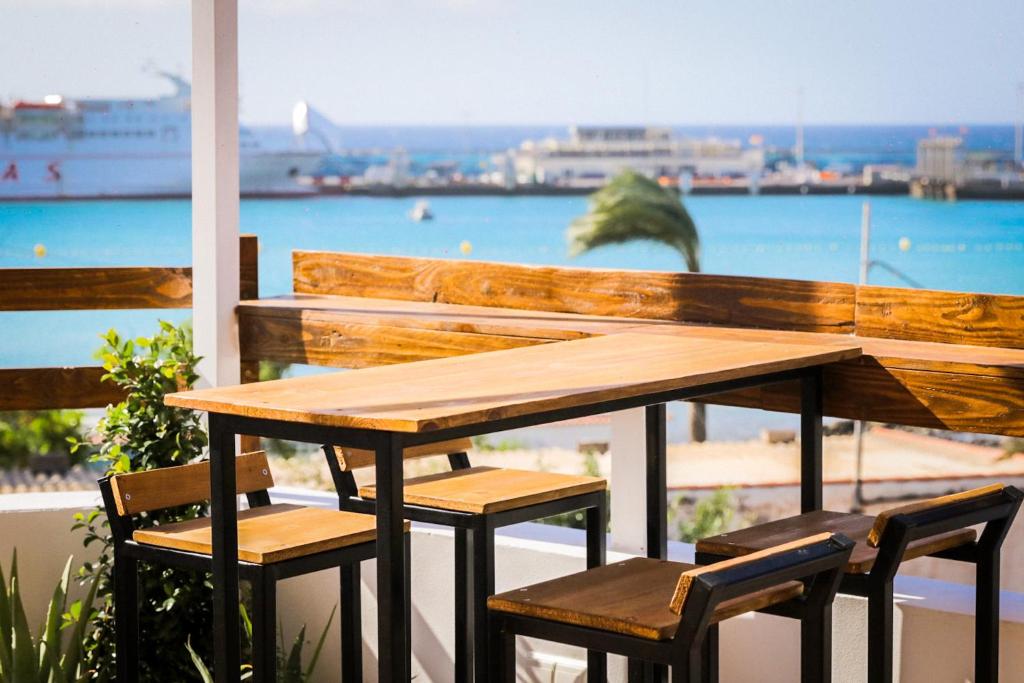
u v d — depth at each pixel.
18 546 4.11
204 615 3.88
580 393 2.59
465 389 2.65
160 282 4.35
